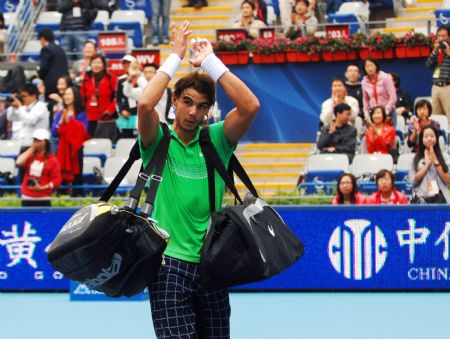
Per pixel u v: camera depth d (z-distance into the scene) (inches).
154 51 1307.8
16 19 1462.8
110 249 357.7
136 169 1028.5
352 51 1279.5
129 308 777.6
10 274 869.2
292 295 834.8
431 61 1156.5
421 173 869.2
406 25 1414.9
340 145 1049.5
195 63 388.2
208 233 374.6
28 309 773.3
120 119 1142.3
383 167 1000.2
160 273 378.3
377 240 838.5
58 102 1157.7
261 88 1307.8
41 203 895.7
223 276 370.9
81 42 1380.4
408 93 1208.8
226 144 394.6
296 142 1305.4
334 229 842.2
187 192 383.9
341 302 790.5
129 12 1460.4
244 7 1357.0
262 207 384.5
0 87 1296.8
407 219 835.4
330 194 940.6
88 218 357.7
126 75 1141.1
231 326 686.5
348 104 1077.1
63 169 977.5
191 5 1496.1
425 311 743.7
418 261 837.2
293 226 845.8
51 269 866.1
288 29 1338.6
